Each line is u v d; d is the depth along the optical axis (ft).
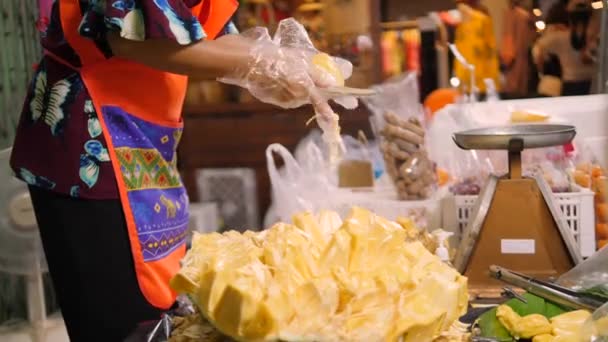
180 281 2.57
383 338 2.38
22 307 7.18
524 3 8.68
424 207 5.45
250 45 3.64
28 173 4.36
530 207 4.27
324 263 2.58
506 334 3.01
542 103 5.87
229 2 4.35
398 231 2.78
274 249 2.61
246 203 9.74
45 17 5.31
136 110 4.34
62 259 4.34
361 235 2.65
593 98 5.74
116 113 4.25
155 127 4.46
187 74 3.71
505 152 5.57
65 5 4.12
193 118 9.98
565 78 8.61
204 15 4.21
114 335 4.37
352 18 9.50
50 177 4.27
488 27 8.73
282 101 3.73
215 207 9.06
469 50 8.76
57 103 4.23
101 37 3.84
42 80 4.34
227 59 3.59
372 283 2.46
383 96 5.97
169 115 4.54
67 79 4.24
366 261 2.65
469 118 5.86
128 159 4.32
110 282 4.34
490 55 8.77
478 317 3.26
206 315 2.47
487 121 5.84
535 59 8.73
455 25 8.85
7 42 7.39
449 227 5.24
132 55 3.71
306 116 9.67
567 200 4.92
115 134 4.26
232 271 2.43
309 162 6.44
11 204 5.63
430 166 5.74
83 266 4.31
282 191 6.08
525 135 4.26
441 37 8.95
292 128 9.75
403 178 5.72
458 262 4.32
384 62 9.42
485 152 5.62
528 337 2.96
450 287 2.52
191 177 9.82
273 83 3.61
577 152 5.55
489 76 8.79
